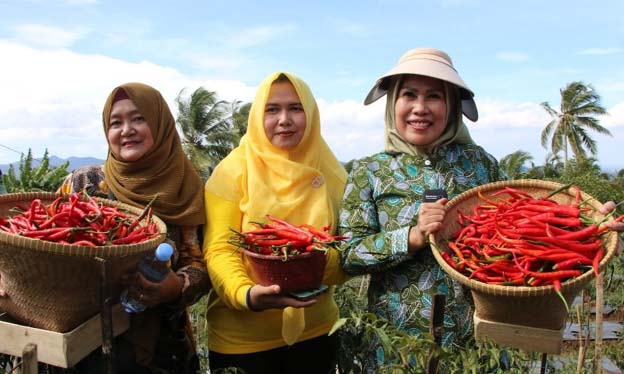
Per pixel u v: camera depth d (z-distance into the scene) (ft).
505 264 8.70
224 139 124.36
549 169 142.51
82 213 9.27
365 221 10.32
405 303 9.91
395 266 10.06
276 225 9.96
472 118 10.83
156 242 8.75
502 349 9.32
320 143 11.87
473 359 8.43
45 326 8.40
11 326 8.36
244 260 10.59
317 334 11.49
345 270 10.39
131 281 8.76
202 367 15.69
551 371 13.48
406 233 9.47
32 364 7.17
